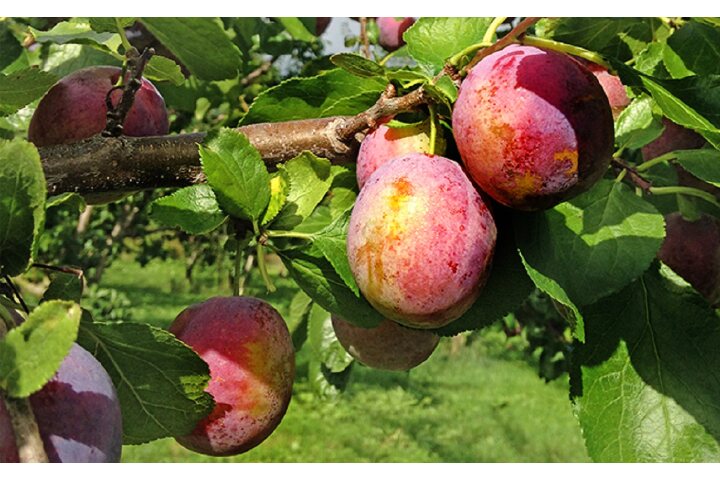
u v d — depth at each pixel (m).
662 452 0.30
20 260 0.23
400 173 0.25
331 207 0.33
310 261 0.29
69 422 0.20
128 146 0.28
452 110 0.26
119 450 0.22
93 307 1.11
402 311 0.25
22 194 0.22
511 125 0.24
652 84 0.26
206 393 0.25
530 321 0.73
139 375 0.25
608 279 0.27
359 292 0.28
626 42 0.39
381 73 0.28
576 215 0.28
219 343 0.30
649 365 0.31
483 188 0.26
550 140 0.24
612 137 0.25
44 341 0.18
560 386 1.71
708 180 0.33
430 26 0.31
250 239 0.31
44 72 0.30
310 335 0.51
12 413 0.19
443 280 0.25
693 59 0.35
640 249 0.28
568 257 0.28
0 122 0.40
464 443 1.36
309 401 1.56
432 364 1.86
